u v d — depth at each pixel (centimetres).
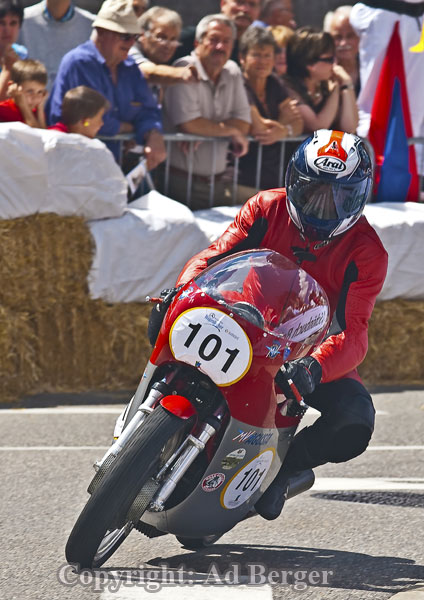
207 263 1395
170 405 1186
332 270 1370
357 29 3012
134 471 1147
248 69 2902
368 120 3062
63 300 2497
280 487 1413
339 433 1376
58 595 1198
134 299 2581
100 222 2527
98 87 2636
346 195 1299
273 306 1245
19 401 2433
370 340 2792
